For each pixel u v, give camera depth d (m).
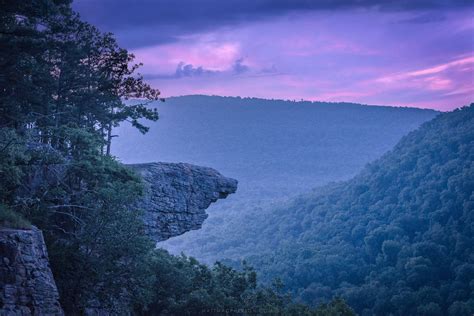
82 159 39.62
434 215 193.88
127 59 50.62
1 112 40.28
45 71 44.59
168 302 45.50
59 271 33.41
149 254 47.00
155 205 47.38
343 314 52.16
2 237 26.66
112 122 53.84
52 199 37.53
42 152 38.06
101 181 38.91
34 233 27.97
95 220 35.88
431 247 170.62
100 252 35.81
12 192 35.19
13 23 40.25
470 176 199.25
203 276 52.28
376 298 153.75
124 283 36.47
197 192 49.81
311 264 178.38
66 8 43.75
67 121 48.03
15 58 39.25
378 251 190.00
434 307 142.12
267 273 181.62
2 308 25.81
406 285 158.50
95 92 49.47
